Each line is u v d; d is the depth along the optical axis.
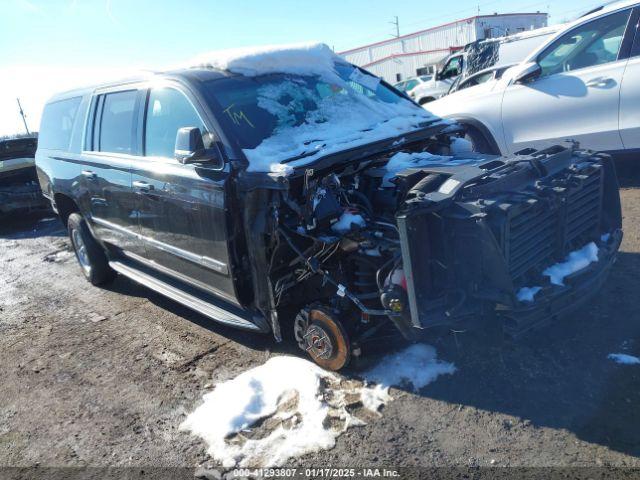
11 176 9.71
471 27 26.20
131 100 4.39
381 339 3.24
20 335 4.73
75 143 5.30
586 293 3.01
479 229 2.60
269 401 3.10
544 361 3.06
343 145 3.37
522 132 6.00
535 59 5.96
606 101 5.34
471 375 3.04
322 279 3.28
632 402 2.64
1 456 3.04
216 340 4.10
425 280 2.73
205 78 3.76
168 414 3.20
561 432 2.52
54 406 3.49
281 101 3.77
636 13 5.21
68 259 7.23
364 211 3.35
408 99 4.69
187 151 3.32
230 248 3.33
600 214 3.40
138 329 4.53
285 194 2.97
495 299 2.67
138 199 4.19
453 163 3.21
